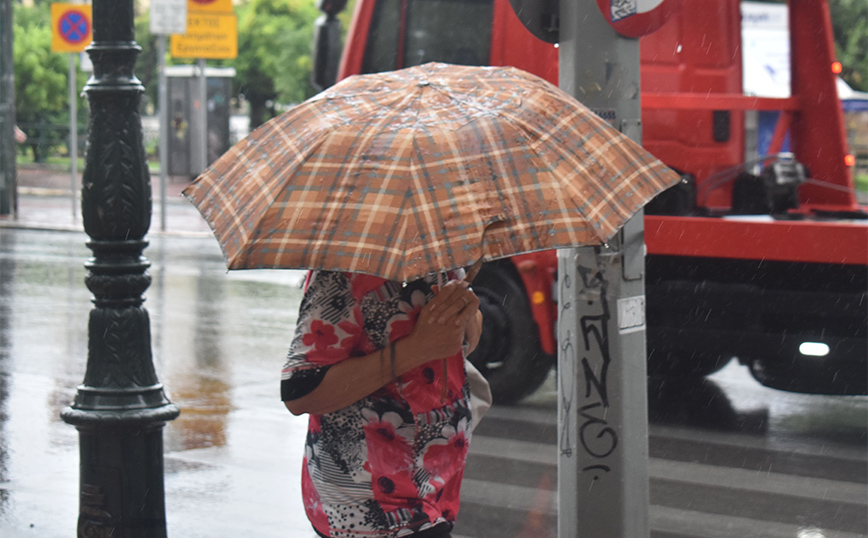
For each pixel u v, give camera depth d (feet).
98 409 17.30
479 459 26.37
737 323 28.50
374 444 10.89
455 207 9.12
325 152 9.59
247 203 9.62
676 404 32.96
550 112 10.00
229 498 22.68
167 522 21.08
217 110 136.67
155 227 86.38
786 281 27.94
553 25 16.30
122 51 17.28
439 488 11.07
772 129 35.55
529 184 9.36
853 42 86.99
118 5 17.20
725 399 33.71
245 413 30.22
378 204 9.18
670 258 29.04
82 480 17.57
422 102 9.97
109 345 17.44
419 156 9.32
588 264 15.81
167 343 40.52
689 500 23.32
